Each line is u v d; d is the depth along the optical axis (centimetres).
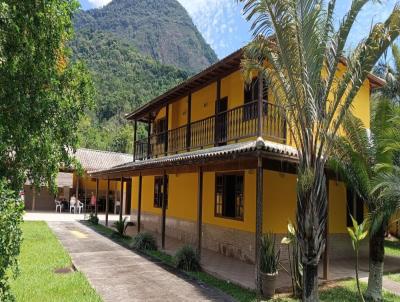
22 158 481
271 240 767
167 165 1020
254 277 841
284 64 604
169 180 1549
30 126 478
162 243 1177
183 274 866
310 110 602
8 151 469
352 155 747
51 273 840
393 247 1505
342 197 1169
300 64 589
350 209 1190
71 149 630
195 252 927
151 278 821
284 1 564
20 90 446
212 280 821
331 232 1129
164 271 887
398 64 1023
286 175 1046
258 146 700
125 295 694
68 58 595
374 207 748
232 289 756
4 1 388
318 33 581
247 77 694
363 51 591
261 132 916
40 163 532
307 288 615
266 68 666
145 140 1875
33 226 1722
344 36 590
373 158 769
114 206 2830
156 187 1692
